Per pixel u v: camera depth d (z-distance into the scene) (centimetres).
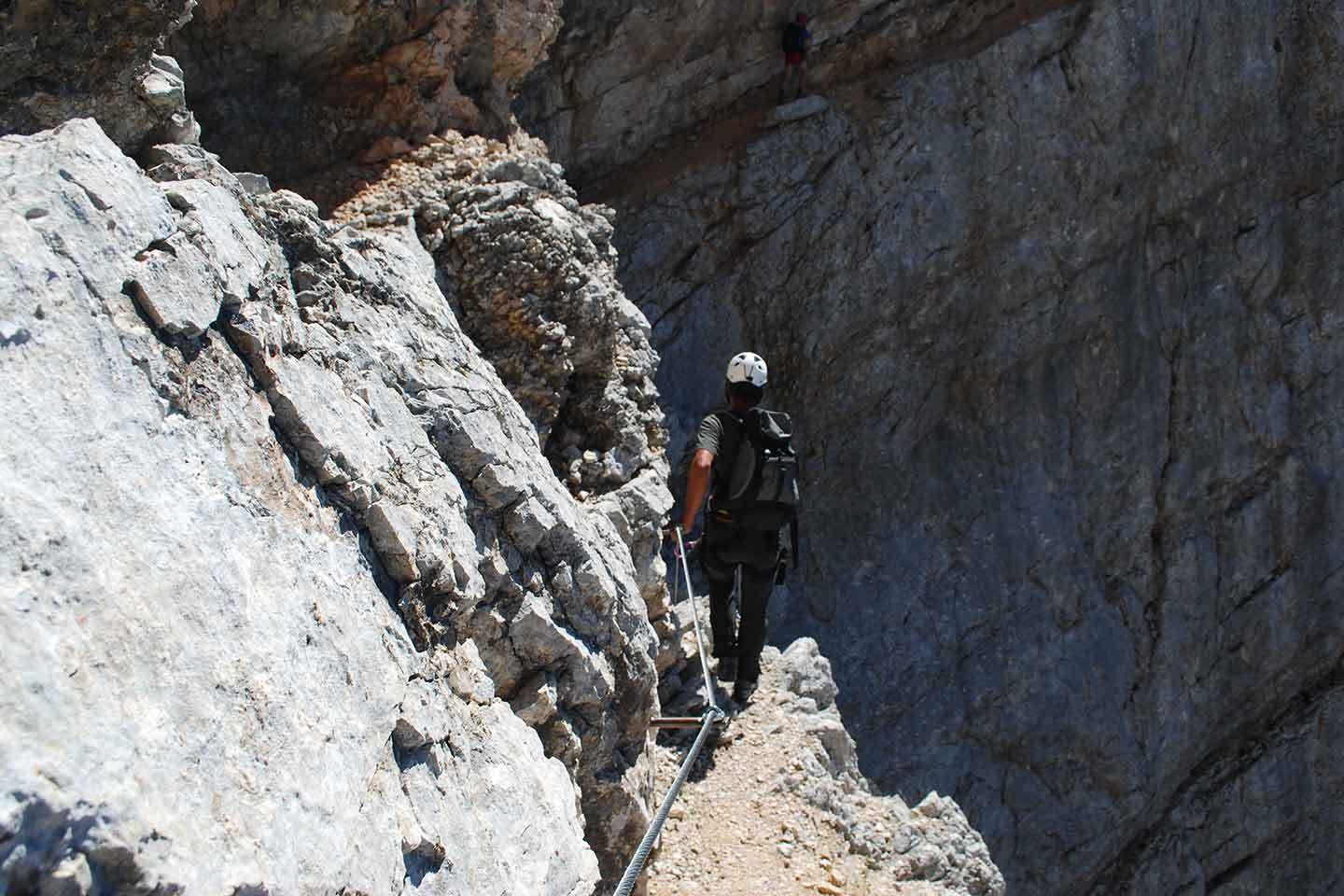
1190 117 1507
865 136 1342
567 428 605
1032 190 1420
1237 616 1661
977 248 1403
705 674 503
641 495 584
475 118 780
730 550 632
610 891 450
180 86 426
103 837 170
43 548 187
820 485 1359
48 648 178
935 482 1414
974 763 1380
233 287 276
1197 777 1636
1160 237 1540
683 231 1290
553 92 1229
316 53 703
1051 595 1466
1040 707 1434
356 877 223
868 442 1377
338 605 262
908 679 1351
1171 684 1564
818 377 1349
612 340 608
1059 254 1452
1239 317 1614
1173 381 1576
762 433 619
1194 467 1593
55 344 213
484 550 365
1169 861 1564
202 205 281
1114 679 1499
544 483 411
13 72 386
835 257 1334
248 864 196
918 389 1402
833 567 1345
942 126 1366
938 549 1402
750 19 1334
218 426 252
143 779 183
